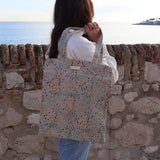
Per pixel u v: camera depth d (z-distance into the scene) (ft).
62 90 4.21
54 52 4.80
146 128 7.89
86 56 4.30
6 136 6.85
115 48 7.11
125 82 7.30
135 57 7.19
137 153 8.00
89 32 4.47
